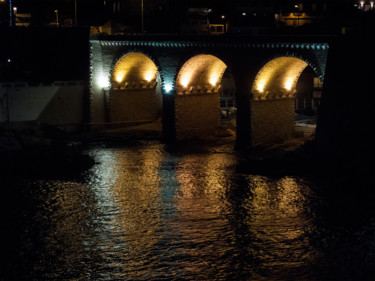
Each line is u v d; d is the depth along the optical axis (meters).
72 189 54.00
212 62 74.62
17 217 45.91
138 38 77.75
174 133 76.88
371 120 53.12
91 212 47.22
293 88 72.31
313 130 76.56
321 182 53.16
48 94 82.38
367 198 48.25
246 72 67.19
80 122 87.06
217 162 63.97
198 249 39.38
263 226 43.28
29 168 60.06
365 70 54.12
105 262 37.56
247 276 35.31
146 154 69.88
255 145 69.12
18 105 79.81
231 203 48.97
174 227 43.56
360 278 34.59
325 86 58.78
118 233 42.44
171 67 75.12
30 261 37.66
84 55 86.94
